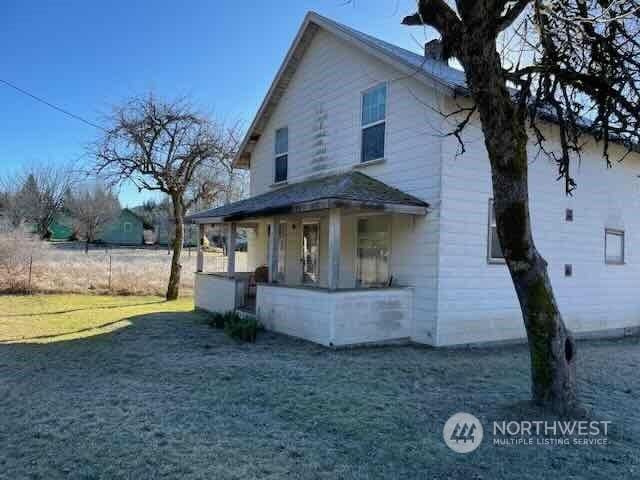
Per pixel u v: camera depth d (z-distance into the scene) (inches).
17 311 480.7
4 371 251.3
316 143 482.3
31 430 169.5
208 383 235.3
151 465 142.6
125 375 248.7
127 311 504.4
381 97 401.4
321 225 485.4
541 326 190.5
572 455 155.0
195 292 540.7
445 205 340.5
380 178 394.0
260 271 554.6
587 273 440.1
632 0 184.9
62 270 729.6
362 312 336.2
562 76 204.4
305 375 252.4
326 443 162.1
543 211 403.9
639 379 267.9
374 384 237.1
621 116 207.6
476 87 185.9
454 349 338.6
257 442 161.6
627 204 480.4
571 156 425.1
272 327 388.2
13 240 673.0
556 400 190.4
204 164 625.9
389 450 156.9
